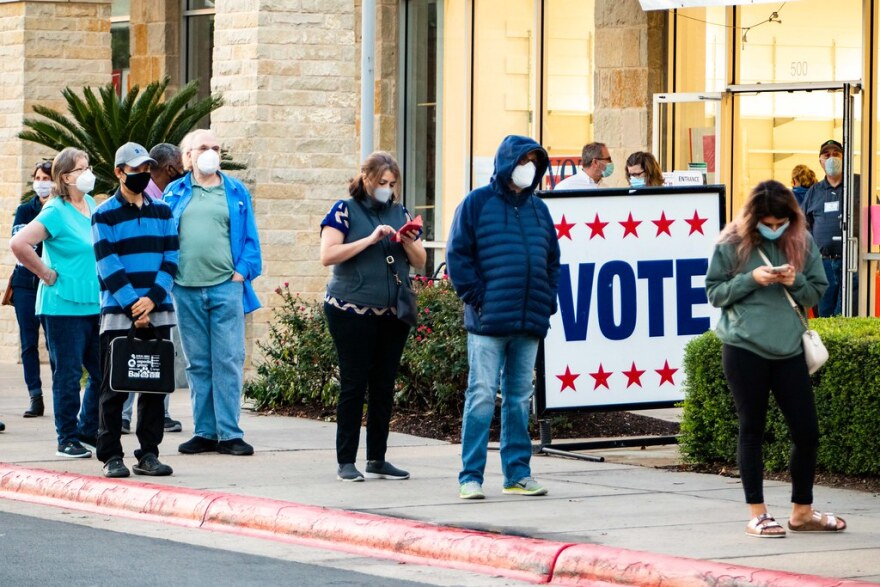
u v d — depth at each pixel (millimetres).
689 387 13852
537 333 12031
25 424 16766
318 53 21297
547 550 9938
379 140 24328
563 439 15828
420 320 16594
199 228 14539
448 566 10242
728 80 21266
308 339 17641
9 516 12125
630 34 21562
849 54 20328
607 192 14547
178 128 21531
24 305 17344
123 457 13633
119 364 12773
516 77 23234
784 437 13094
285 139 21172
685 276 14773
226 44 21438
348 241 12867
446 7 24000
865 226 20234
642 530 10664
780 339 10469
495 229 11930
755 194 10539
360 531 10852
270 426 16562
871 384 12570
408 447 15000
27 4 24766
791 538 10422
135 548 10703
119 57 28422
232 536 11352
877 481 12719
